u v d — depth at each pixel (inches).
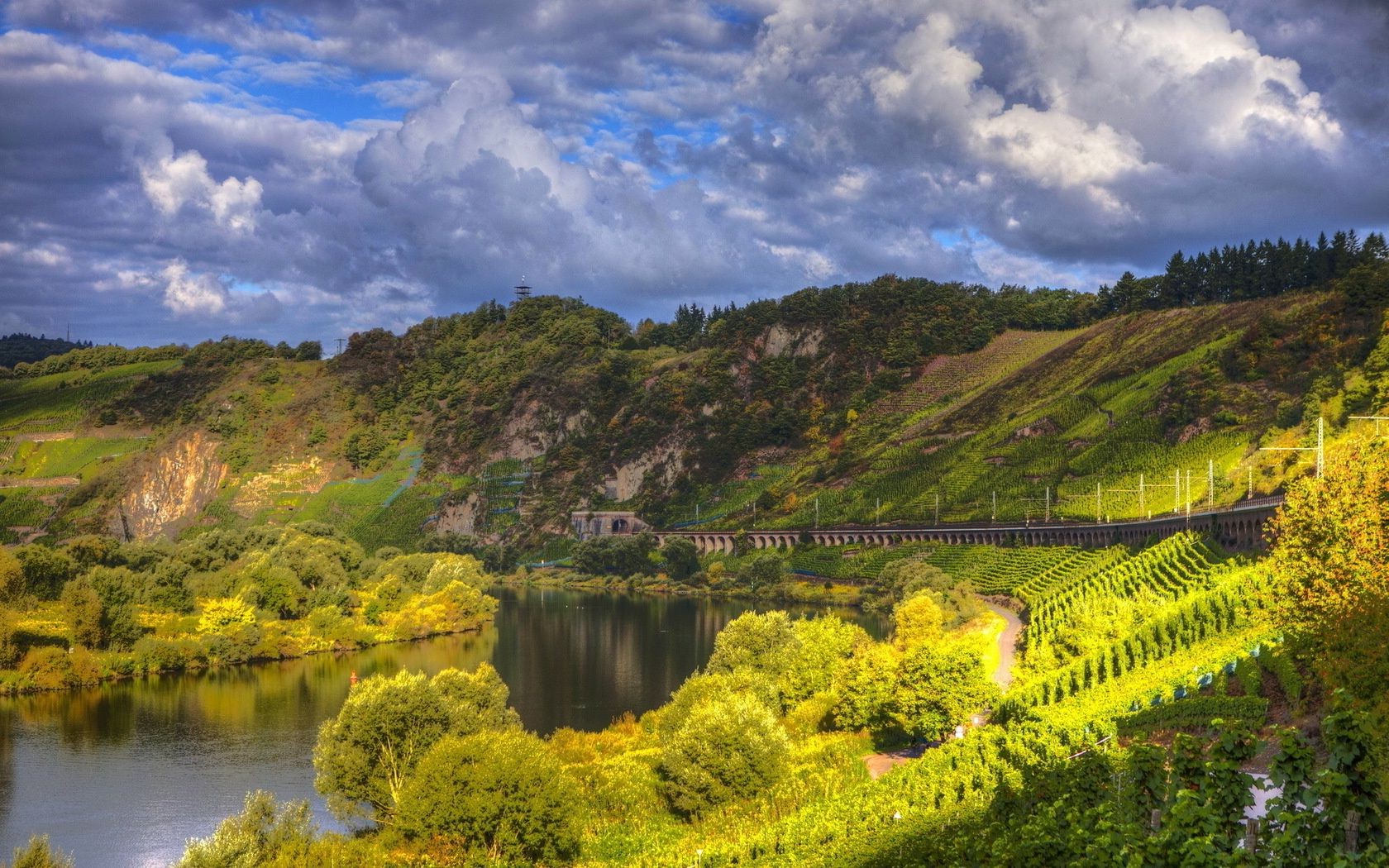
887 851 2492.6
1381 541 3179.1
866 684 4785.9
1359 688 2375.7
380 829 3695.9
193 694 6437.0
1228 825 1322.6
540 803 3213.6
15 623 6737.2
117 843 3934.5
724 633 5787.4
